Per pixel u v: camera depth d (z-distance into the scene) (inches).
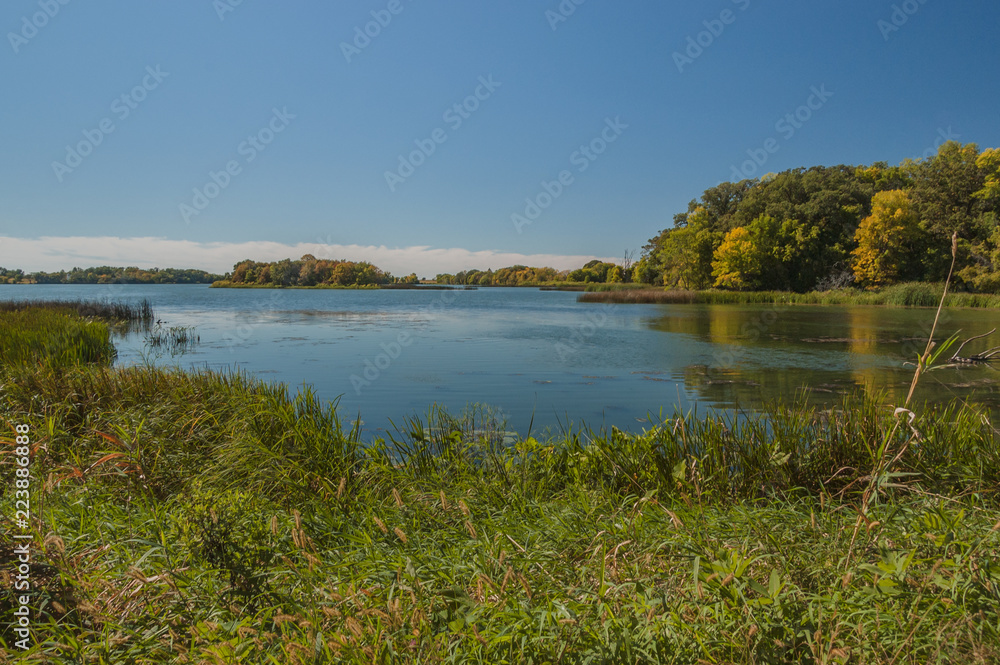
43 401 226.4
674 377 444.8
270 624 80.8
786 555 95.4
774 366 500.4
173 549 98.7
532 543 113.3
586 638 72.8
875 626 73.1
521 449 192.2
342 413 320.5
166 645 75.9
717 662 67.9
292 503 149.4
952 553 86.5
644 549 103.1
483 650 71.3
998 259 1663.4
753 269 2185.0
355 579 91.0
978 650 66.2
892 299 1529.3
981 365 486.3
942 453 176.1
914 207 2038.6
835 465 170.9
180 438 201.5
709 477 160.2
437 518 129.7
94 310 1053.2
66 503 126.6
